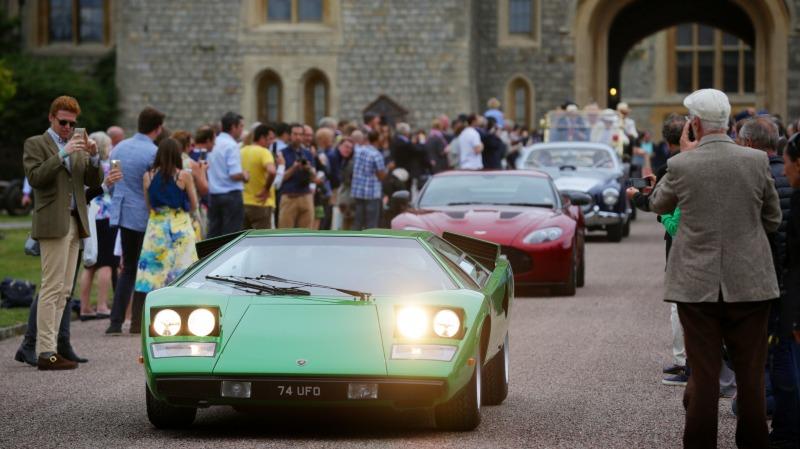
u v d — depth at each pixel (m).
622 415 20.92
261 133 40.94
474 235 37.81
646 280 43.62
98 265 35.41
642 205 19.08
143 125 32.38
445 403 19.16
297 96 92.50
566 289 38.78
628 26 110.44
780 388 18.11
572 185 59.47
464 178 42.41
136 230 31.75
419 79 91.44
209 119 92.69
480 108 99.69
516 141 78.25
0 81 83.75
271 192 41.12
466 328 18.48
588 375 24.98
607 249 56.53
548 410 21.38
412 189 57.69
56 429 19.89
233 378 17.95
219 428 19.89
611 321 33.25
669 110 142.00
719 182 17.09
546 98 99.06
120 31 93.00
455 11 90.88
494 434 19.30
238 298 19.23
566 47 98.69
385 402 17.94
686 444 17.19
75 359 27.05
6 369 26.44
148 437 19.20
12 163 93.50
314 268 20.05
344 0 92.00
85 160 26.61
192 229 31.52
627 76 142.50
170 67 92.75
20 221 72.81
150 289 31.22
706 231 17.06
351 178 52.16
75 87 92.31
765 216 17.42
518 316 34.38
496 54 99.31
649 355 27.52
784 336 17.31
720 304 17.05
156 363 18.19
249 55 92.62
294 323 18.58
